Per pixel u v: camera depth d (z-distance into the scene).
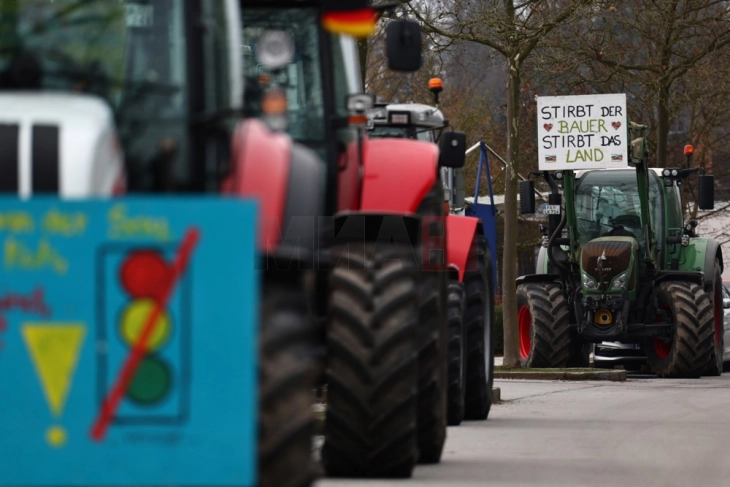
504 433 33.31
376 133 37.91
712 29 78.19
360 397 21.41
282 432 13.93
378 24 58.03
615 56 79.56
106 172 14.13
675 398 46.56
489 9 59.84
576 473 25.50
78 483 12.05
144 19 15.96
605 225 66.88
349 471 22.23
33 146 13.82
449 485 22.59
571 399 46.03
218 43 16.47
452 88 110.94
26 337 12.03
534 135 111.38
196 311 12.03
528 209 65.50
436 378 24.17
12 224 12.03
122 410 12.04
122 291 12.02
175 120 15.81
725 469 26.56
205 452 12.04
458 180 55.31
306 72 24.20
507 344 63.81
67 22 15.60
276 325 14.36
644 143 63.59
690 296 62.69
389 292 21.44
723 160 113.69
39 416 12.03
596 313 63.91
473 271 35.88
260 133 16.42
